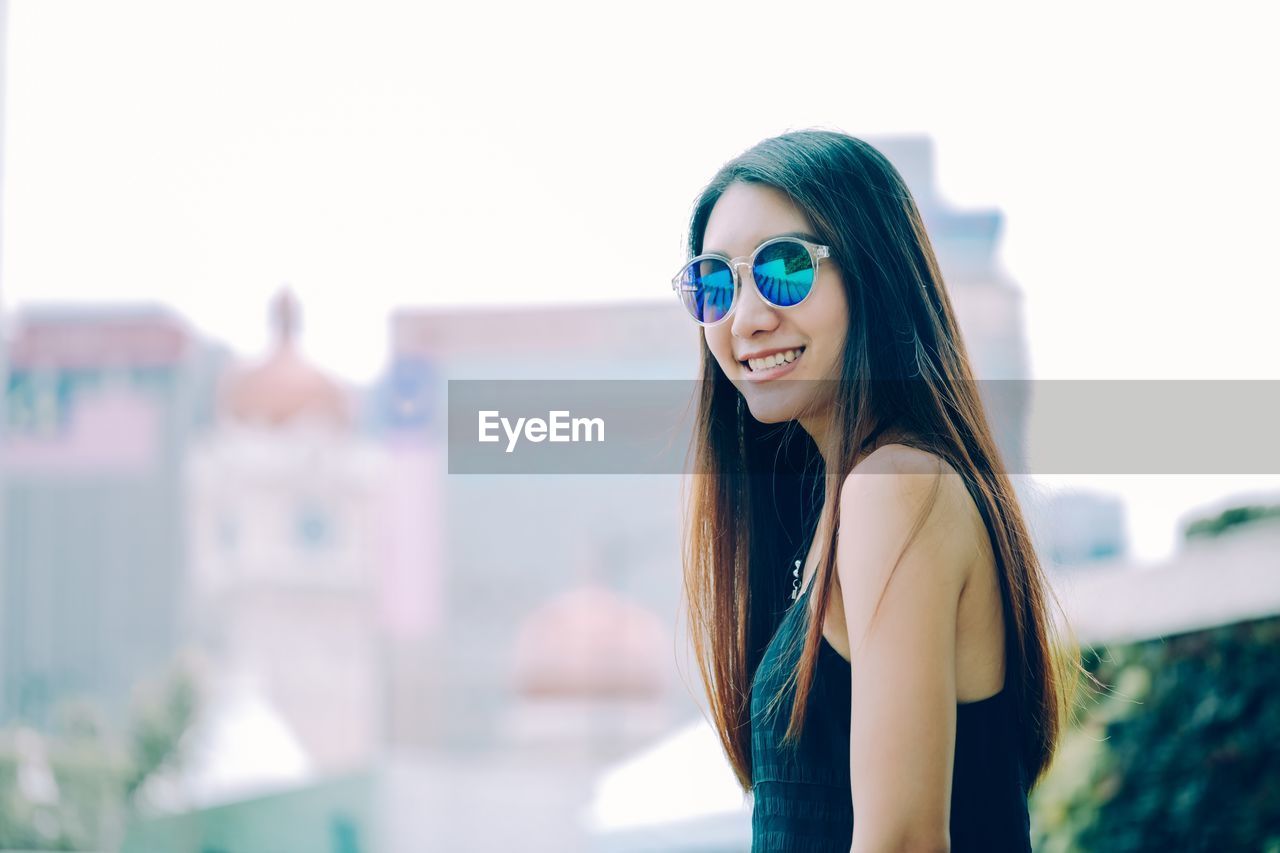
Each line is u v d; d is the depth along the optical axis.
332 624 13.41
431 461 13.53
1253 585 2.69
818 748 1.00
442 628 13.34
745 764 1.27
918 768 0.92
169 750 11.97
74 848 10.62
